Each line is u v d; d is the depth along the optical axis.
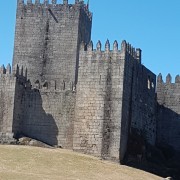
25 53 114.62
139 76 100.69
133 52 98.00
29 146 93.19
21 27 115.25
